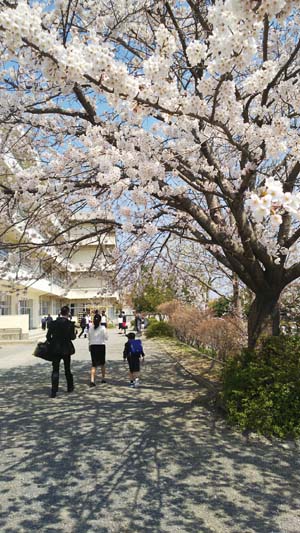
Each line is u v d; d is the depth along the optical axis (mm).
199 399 6629
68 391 7812
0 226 6875
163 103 3602
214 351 11664
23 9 2383
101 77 2865
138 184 4840
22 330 23734
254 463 4090
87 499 3355
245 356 6312
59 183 5559
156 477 3777
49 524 2967
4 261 7129
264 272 6797
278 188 2057
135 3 5500
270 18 2371
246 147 4758
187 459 4211
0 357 14953
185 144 4512
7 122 5410
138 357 8352
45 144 6801
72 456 4340
